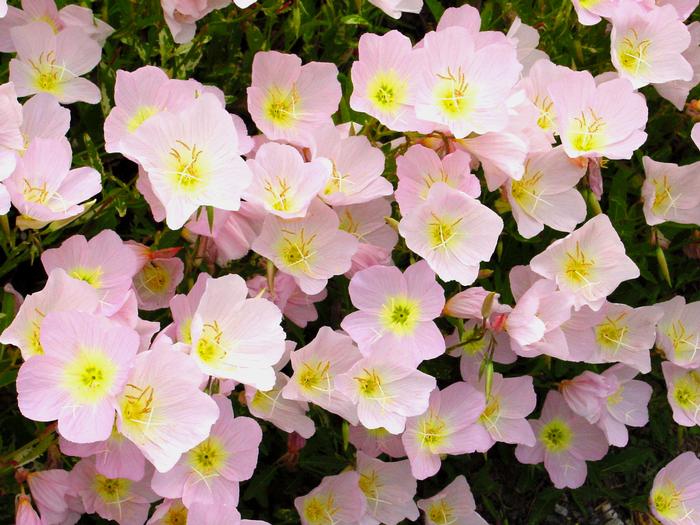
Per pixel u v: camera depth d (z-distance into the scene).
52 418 0.55
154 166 0.59
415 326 0.65
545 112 0.70
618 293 0.79
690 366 0.74
